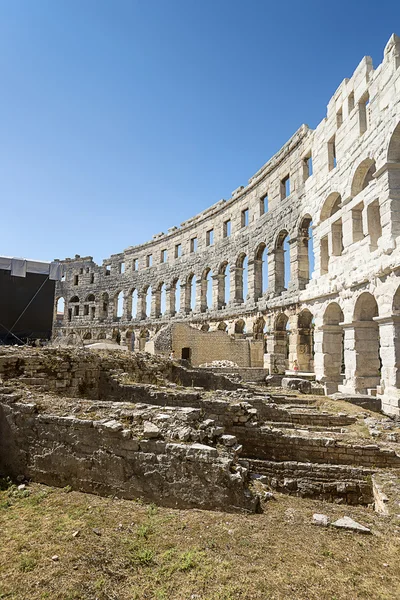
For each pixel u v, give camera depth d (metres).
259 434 12.48
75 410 9.72
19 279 27.59
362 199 23.80
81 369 15.64
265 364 31.09
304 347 33.00
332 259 27.81
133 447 8.29
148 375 19.48
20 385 12.09
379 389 20.20
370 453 11.62
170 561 5.73
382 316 19.98
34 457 9.31
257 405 15.25
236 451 9.02
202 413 9.95
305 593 5.01
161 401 14.38
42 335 27.95
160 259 65.00
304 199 33.72
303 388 22.41
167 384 17.89
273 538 6.41
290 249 35.56
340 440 12.19
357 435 13.12
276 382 25.62
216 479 7.60
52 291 28.45
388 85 21.28
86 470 8.63
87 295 78.50
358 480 10.86
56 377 14.48
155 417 9.09
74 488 8.67
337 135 28.05
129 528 6.75
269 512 7.52
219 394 16.45
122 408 9.73
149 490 7.99
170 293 60.84
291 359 33.59
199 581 5.23
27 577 5.35
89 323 76.25
